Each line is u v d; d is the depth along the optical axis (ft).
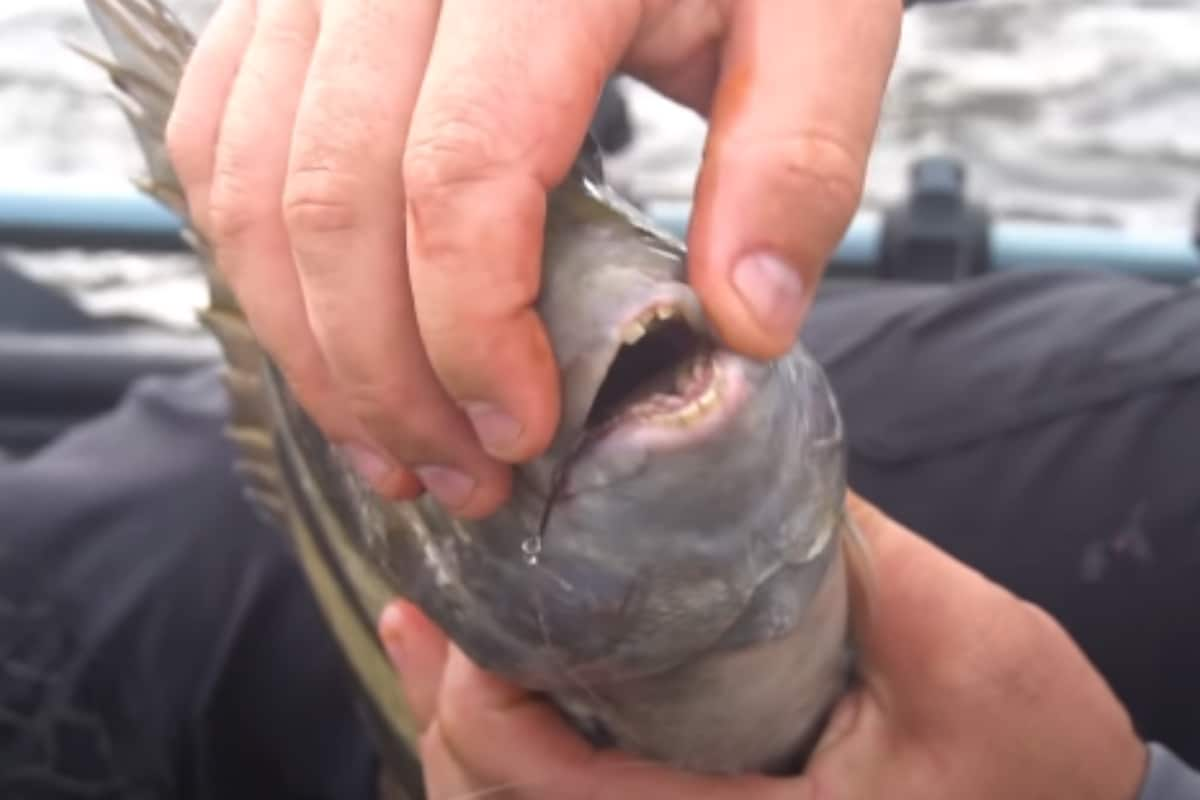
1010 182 5.23
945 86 6.11
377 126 1.19
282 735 2.32
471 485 1.25
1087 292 2.45
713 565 1.26
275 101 1.29
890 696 1.53
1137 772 1.61
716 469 1.22
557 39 1.16
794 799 1.49
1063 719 1.56
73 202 3.33
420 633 1.57
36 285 3.38
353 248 1.19
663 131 4.96
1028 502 2.19
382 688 1.75
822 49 1.22
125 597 2.34
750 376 1.21
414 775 1.79
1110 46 6.46
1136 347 2.28
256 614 2.31
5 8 5.69
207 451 2.44
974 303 2.44
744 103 1.21
